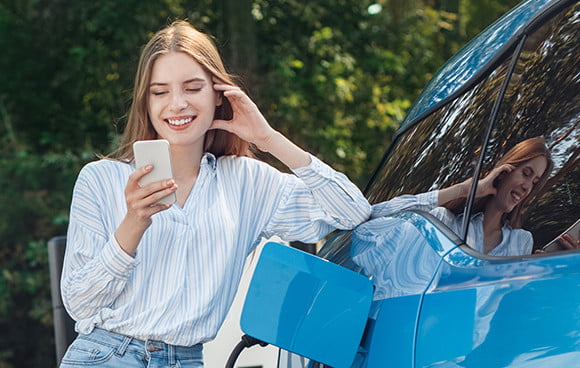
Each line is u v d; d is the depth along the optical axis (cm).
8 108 1209
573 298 164
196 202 263
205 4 1262
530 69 214
